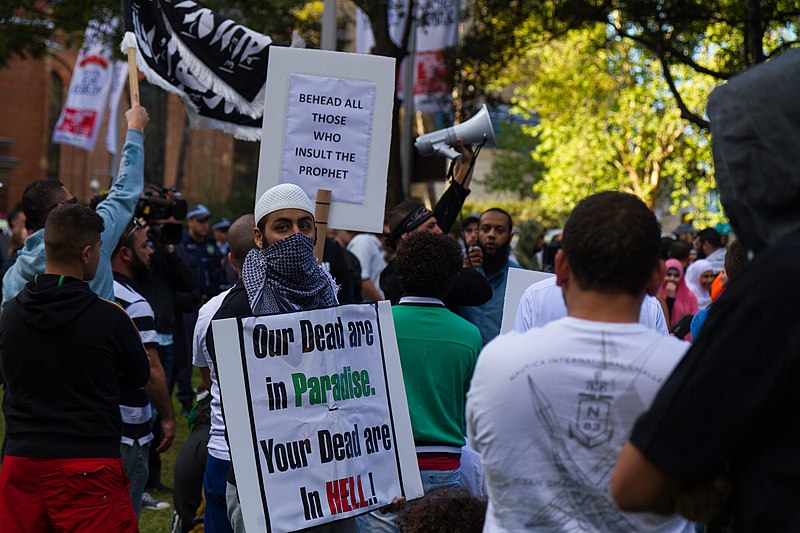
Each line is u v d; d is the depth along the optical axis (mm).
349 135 4836
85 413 3971
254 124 5621
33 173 45000
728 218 2062
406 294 4340
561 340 2248
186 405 10180
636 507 1944
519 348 2271
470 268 5469
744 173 2000
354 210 4840
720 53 11055
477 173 45406
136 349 4141
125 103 40281
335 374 3607
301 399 3510
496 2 14906
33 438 3932
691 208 30094
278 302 3760
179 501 4742
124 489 4121
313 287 3859
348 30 27203
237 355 3398
